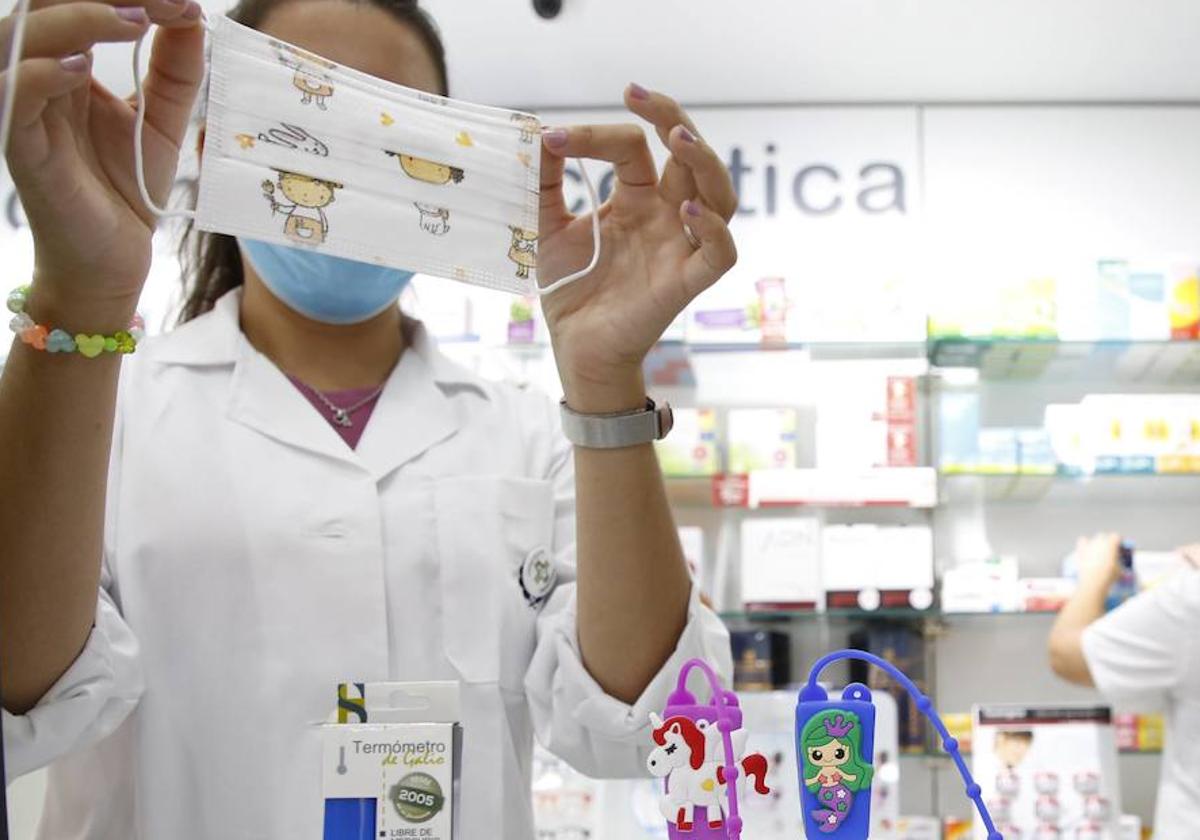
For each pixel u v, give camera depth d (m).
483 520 1.50
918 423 3.36
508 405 1.68
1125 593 3.12
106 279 1.06
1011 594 3.22
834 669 3.31
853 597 3.23
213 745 1.36
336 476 1.46
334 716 1.08
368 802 1.02
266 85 1.06
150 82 1.09
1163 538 3.41
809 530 3.25
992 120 3.54
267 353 1.55
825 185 3.53
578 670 1.36
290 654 1.38
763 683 3.23
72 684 1.18
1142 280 3.15
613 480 1.31
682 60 3.33
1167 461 3.21
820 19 3.12
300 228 1.07
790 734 2.44
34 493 1.10
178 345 1.53
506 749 1.46
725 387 3.41
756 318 3.21
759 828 2.39
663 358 3.34
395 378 1.59
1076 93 3.50
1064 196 3.51
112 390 1.12
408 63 1.38
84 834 1.39
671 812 1.08
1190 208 3.50
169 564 1.38
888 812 2.62
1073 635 2.89
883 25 3.15
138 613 1.36
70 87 0.96
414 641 1.44
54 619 1.14
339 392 1.55
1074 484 3.34
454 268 1.13
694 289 1.23
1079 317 3.15
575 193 3.48
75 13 0.96
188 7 1.03
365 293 1.42
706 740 1.08
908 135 3.54
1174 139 3.53
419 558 1.46
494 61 3.34
